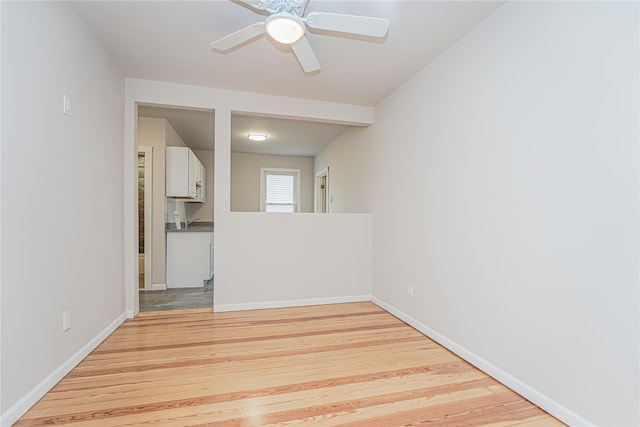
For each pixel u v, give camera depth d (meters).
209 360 2.14
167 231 4.19
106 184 2.50
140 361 2.11
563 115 1.55
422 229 2.71
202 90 3.12
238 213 3.26
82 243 2.10
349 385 1.84
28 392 1.56
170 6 1.93
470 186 2.16
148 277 4.12
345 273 3.62
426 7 1.91
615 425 1.33
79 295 2.06
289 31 1.68
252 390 1.78
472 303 2.13
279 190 6.87
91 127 2.24
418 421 1.53
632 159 1.28
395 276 3.15
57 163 1.81
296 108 3.41
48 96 1.72
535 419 1.56
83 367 2.01
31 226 1.58
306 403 1.66
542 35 1.65
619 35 1.32
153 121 4.09
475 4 1.88
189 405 1.63
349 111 3.59
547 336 1.62
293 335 2.61
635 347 1.27
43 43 1.68
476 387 1.84
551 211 1.61
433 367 2.08
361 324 2.90
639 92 1.26
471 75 2.15
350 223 3.63
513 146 1.83
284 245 3.40
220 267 3.22
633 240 1.28
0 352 1.38
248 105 3.26
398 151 3.11
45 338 1.69
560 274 1.56
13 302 1.46
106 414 1.54
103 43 2.34
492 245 1.97
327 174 5.76
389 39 2.26
